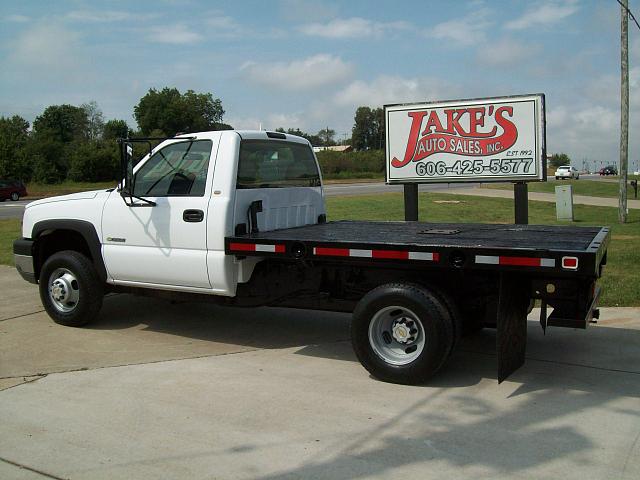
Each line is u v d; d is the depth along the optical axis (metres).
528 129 10.34
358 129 129.25
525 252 4.56
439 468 3.71
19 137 74.56
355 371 5.54
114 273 6.54
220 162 5.92
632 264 10.40
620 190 19.22
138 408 4.69
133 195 6.37
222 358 5.94
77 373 5.51
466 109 10.73
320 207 7.46
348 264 5.41
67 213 6.79
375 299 5.12
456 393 4.96
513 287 4.88
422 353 5.01
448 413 4.55
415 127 11.13
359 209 22.55
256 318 7.53
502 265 4.64
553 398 4.84
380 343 5.23
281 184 6.70
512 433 4.20
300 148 7.11
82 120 95.12
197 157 6.06
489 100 10.55
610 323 7.06
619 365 5.63
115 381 5.29
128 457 3.90
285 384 5.20
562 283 4.82
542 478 3.57
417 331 5.09
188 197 6.01
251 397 4.90
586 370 5.50
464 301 5.32
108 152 66.00
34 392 5.05
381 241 5.19
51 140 72.25
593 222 19.20
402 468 3.72
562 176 64.88
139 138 6.15
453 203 26.22
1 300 8.48
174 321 7.36
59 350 6.20
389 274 5.48
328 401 4.80
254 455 3.91
